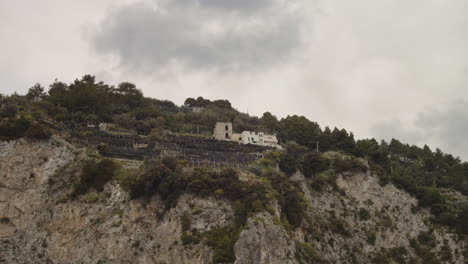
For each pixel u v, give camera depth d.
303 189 121.94
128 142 128.12
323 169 134.12
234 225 94.12
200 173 102.56
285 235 95.69
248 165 122.88
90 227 94.50
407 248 119.69
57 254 91.75
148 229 94.56
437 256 117.38
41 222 95.56
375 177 132.25
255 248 89.94
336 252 111.00
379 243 119.00
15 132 104.81
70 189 99.31
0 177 99.12
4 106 112.81
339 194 127.31
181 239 91.25
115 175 102.94
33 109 130.00
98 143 119.75
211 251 89.56
